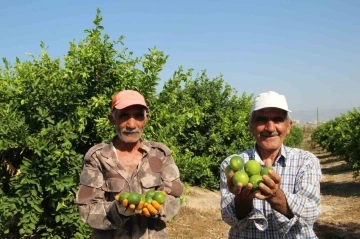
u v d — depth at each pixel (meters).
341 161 27.33
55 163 5.54
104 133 6.23
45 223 5.91
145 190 3.41
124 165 3.50
